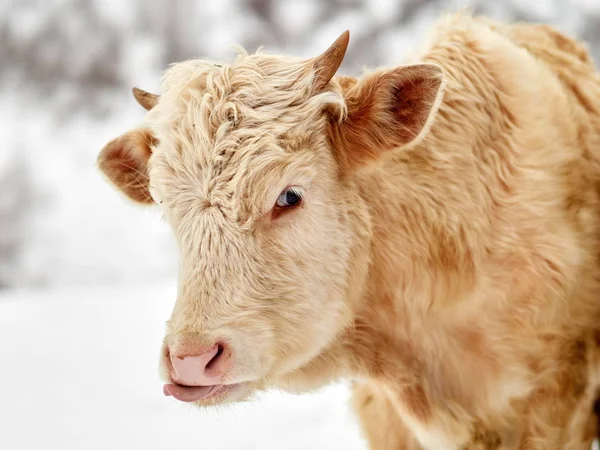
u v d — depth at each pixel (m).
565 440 5.32
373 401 5.63
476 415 5.32
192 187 4.43
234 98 4.52
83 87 27.03
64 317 13.05
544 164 5.17
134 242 22.12
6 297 15.92
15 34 27.23
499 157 5.10
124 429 7.89
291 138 4.49
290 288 4.49
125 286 18.03
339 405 8.13
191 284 4.34
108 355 10.59
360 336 5.12
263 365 4.45
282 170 4.41
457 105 5.05
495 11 24.34
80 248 22.14
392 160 4.92
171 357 4.21
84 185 23.66
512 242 5.08
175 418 8.12
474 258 5.04
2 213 22.55
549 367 5.21
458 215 5.00
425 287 5.05
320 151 4.58
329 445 7.16
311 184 4.54
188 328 4.25
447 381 5.27
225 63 4.78
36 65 27.30
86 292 15.95
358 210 4.78
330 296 4.66
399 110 4.52
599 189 5.46
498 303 5.13
